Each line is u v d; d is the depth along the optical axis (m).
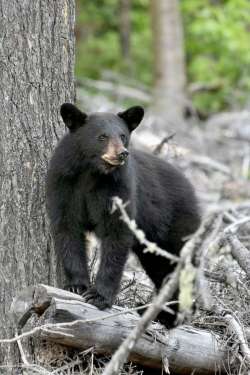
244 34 33.25
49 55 10.98
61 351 10.11
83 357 10.15
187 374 10.82
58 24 11.07
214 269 12.41
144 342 10.27
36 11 10.86
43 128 10.91
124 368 10.47
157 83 31.02
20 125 10.72
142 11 39.75
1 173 10.63
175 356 10.52
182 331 10.78
